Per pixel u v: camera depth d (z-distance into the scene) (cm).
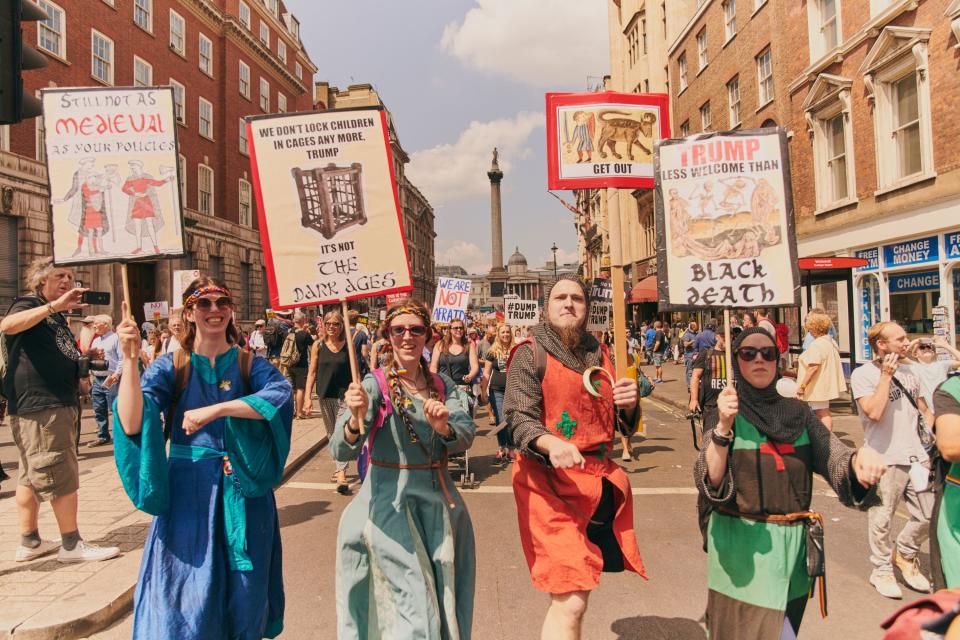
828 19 1583
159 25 2666
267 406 271
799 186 1725
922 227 1251
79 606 374
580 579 261
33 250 1886
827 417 666
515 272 12200
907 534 429
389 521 282
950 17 1150
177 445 274
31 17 414
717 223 321
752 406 268
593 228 4803
